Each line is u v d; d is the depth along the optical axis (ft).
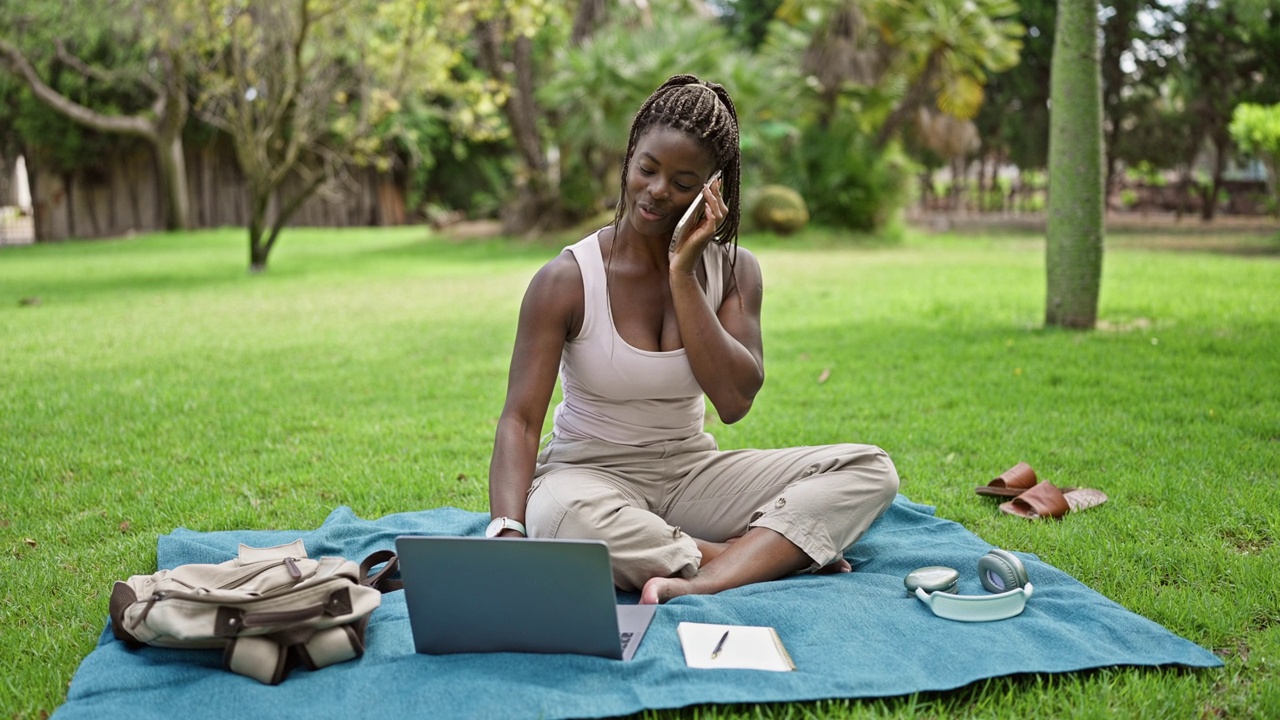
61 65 80.53
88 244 77.20
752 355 10.21
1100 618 8.96
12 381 22.39
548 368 9.79
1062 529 11.92
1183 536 11.66
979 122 87.76
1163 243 58.65
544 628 8.23
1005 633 8.71
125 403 19.99
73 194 89.61
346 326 31.17
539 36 76.79
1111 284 36.35
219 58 48.62
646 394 10.14
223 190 95.25
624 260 9.97
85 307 36.47
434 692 7.70
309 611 8.04
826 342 26.71
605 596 7.99
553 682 7.91
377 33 52.44
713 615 8.89
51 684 8.43
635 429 10.37
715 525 10.52
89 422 18.47
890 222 68.74
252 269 51.13
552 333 9.79
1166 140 83.51
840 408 19.17
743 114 60.54
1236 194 90.43
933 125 71.77
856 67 66.49
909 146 84.69
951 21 63.16
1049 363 22.61
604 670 8.05
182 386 21.80
